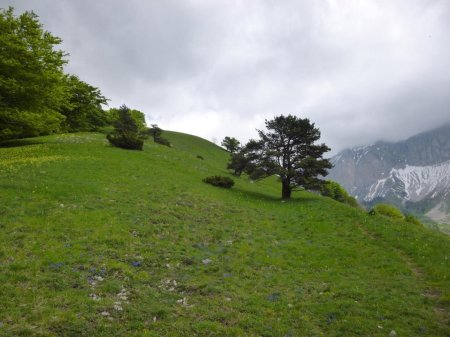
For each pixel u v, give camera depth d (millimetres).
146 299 15000
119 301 14359
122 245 20625
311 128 46812
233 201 39062
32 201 24844
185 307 14898
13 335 11039
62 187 28750
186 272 19047
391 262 23578
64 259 17328
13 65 42219
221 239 25844
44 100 49625
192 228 26797
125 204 28203
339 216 35969
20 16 47375
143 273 17688
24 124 47031
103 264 17609
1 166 33406
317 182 45438
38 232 20125
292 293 18016
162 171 45500
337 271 21969
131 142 57156
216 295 16578
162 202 31406
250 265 21828
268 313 15352
